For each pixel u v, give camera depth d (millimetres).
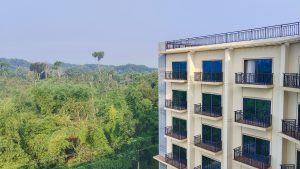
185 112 25297
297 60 17172
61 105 54406
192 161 24875
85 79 102375
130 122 53594
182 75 25125
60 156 44125
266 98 19031
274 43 17953
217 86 22422
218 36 22391
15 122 42281
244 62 20406
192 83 24281
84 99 57188
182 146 25953
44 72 114875
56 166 43594
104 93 71250
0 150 40312
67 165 44156
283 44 17438
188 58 24109
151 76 78812
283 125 17594
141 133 55188
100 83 94000
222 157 22141
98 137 47562
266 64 18984
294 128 17344
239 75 20219
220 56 22031
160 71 28094
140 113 57344
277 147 18328
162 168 28875
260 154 19719
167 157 27172
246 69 20359
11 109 44188
